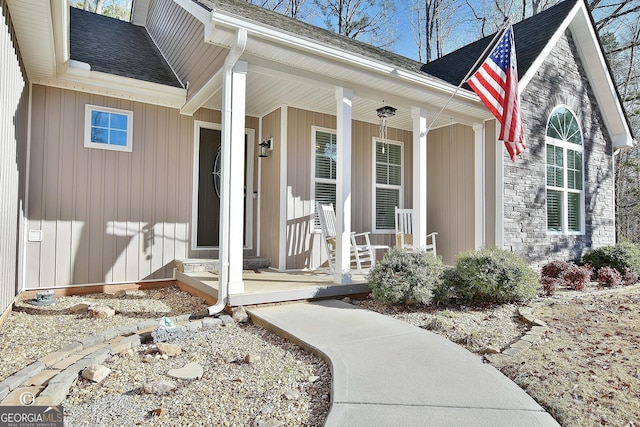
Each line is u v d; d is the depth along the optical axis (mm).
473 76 5156
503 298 4656
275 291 4434
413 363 2768
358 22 17172
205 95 5383
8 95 3607
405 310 4445
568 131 7949
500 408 2170
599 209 8594
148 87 5730
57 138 5309
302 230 6543
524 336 3469
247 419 2152
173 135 6234
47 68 4805
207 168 6629
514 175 6664
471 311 4410
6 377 2580
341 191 5027
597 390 2469
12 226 4074
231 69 4266
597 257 7121
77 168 5449
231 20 3779
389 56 8203
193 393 2457
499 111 5176
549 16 8023
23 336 3467
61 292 5289
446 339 3320
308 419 2150
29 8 3480
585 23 7953
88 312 4367
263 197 6891
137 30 8250
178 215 6250
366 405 2178
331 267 5969
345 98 5070
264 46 4145
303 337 3281
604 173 8812
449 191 7418
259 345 3338
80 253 5441
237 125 4266
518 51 7613
